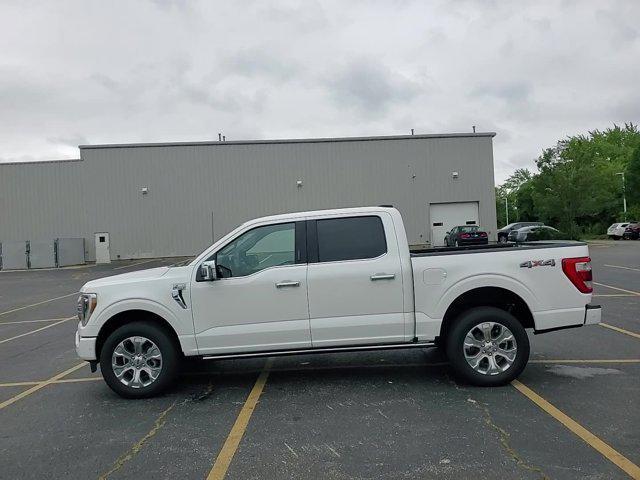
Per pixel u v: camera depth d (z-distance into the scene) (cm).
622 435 426
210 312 555
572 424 452
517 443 417
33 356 823
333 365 686
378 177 3519
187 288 557
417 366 663
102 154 3459
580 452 397
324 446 425
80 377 679
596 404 499
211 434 462
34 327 1121
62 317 1244
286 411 514
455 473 370
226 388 601
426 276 557
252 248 571
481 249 583
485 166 3553
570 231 4653
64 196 3459
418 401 527
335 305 554
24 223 3459
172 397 573
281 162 3494
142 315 580
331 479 369
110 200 3462
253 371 671
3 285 2244
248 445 434
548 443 415
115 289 564
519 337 557
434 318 557
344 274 554
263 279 555
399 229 568
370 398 543
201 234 3475
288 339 555
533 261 561
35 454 433
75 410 544
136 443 448
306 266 559
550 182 4725
